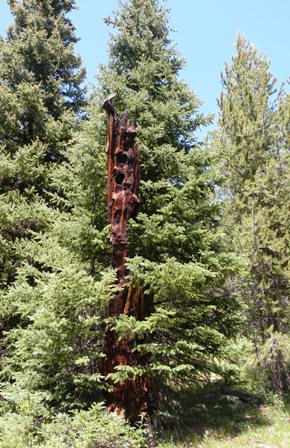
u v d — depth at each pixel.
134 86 10.58
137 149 8.95
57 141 13.84
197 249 9.08
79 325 7.36
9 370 9.52
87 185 9.98
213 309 9.02
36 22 15.50
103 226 9.74
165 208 8.42
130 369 7.36
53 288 7.19
